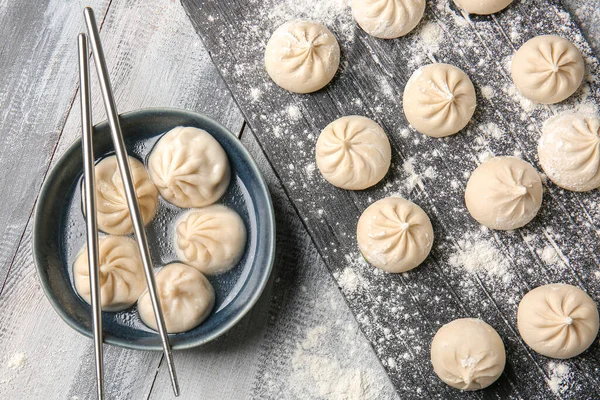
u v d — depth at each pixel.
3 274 0.59
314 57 0.52
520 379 0.51
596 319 0.50
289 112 0.54
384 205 0.52
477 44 0.53
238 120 0.59
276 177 0.58
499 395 0.52
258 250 0.53
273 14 0.54
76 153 0.52
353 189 0.53
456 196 0.52
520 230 0.52
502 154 0.52
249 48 0.54
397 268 0.51
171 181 0.52
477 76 0.53
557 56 0.51
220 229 0.53
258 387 0.58
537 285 0.52
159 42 0.59
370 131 0.52
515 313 0.52
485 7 0.52
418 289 0.52
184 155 0.52
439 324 0.52
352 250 0.53
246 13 0.54
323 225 0.53
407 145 0.53
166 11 0.59
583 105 0.52
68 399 0.58
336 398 0.58
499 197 0.50
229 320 0.52
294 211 0.58
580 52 0.52
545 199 0.52
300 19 0.53
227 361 0.58
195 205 0.54
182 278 0.52
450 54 0.53
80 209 0.53
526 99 0.52
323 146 0.52
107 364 0.58
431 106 0.51
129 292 0.53
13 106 0.59
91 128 0.50
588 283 0.51
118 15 0.59
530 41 0.51
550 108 0.52
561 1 0.56
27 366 0.58
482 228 0.52
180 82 0.59
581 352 0.51
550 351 0.50
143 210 0.53
